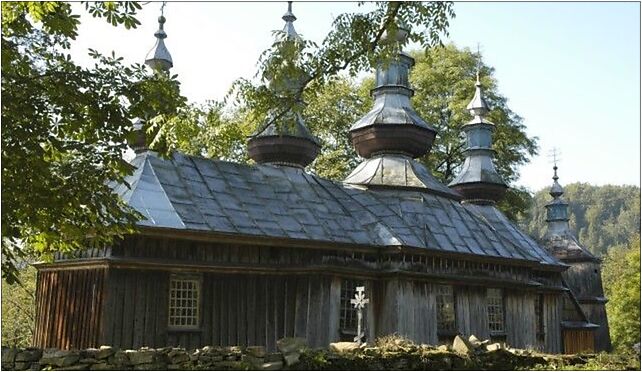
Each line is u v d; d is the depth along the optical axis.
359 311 18.02
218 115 13.38
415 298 21.75
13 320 29.61
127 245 16.89
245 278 19.03
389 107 27.67
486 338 24.30
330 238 20.73
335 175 41.25
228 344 18.25
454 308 23.33
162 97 13.84
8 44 13.00
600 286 45.91
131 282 16.78
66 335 17.08
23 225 13.20
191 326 17.70
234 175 21.98
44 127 12.78
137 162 20.00
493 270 25.36
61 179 12.99
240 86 13.82
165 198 18.53
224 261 18.62
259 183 22.36
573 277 45.56
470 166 32.91
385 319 21.20
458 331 23.11
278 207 21.39
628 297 51.41
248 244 19.11
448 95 42.75
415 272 21.78
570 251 46.19
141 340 16.62
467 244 24.64
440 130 42.34
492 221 30.30
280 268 19.58
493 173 32.53
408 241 22.19
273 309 19.34
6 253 13.24
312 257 20.44
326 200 23.36
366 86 42.16
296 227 20.56
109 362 11.78
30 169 12.39
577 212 106.00
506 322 25.50
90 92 13.29
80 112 13.30
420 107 42.19
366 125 27.31
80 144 13.54
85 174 13.12
